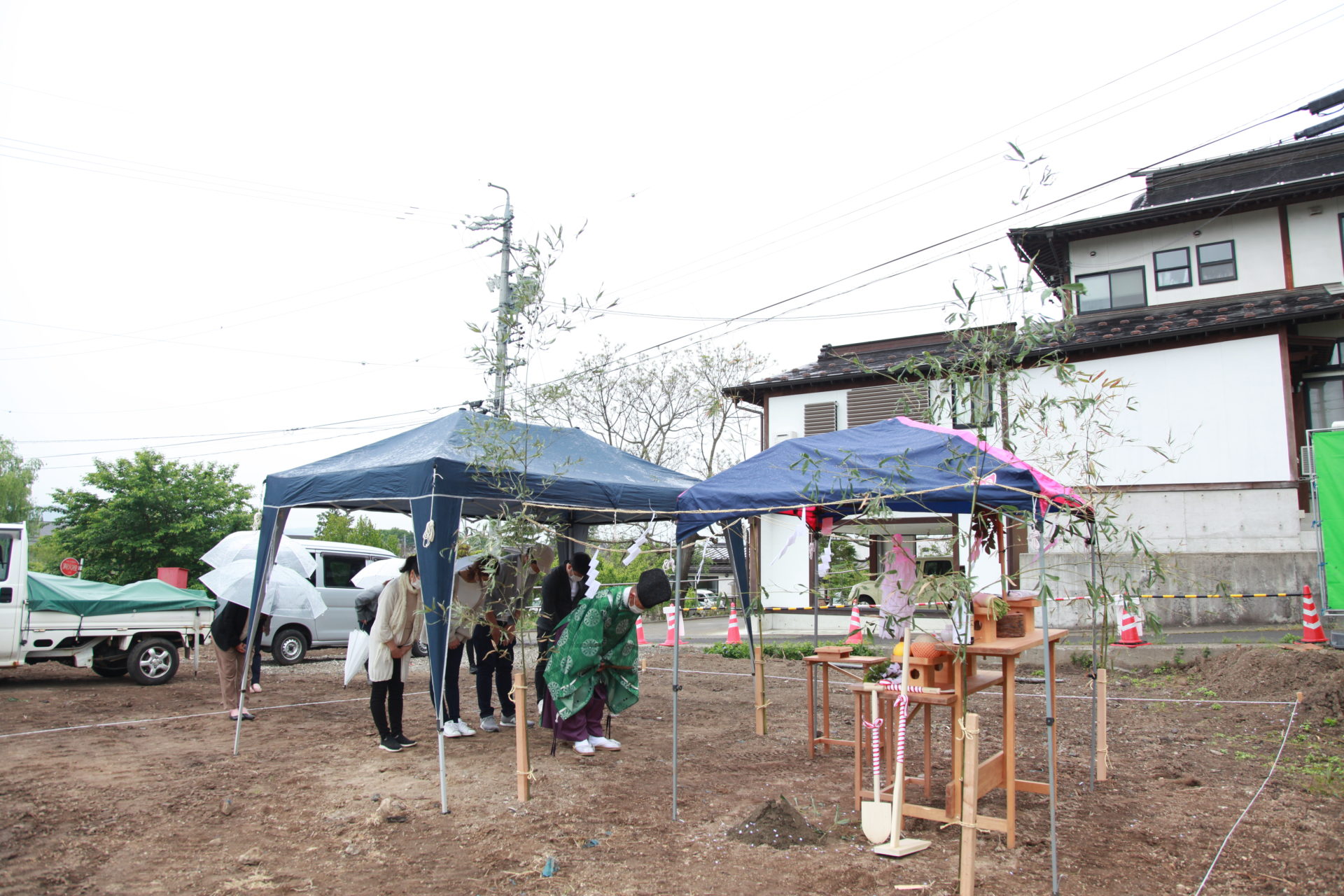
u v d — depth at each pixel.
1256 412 15.36
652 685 10.34
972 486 4.67
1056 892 3.90
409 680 11.23
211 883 4.07
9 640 9.37
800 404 20.42
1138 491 15.73
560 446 7.46
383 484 6.00
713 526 6.42
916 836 4.73
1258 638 12.30
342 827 4.85
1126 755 6.57
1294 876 4.05
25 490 33.31
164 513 19.94
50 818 4.91
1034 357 16.02
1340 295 15.55
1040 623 14.82
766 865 4.28
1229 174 19.89
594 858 4.39
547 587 6.79
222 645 8.12
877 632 6.05
